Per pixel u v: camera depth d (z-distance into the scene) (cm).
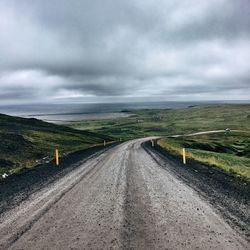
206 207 848
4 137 3881
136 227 688
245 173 1521
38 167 1970
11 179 1477
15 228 689
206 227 679
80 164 2019
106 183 1255
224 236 621
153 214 791
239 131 15788
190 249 559
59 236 633
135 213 802
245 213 784
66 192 1077
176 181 1290
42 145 4169
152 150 3397
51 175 1528
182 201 925
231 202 904
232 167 1828
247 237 613
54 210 837
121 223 717
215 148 6981
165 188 1135
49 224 712
